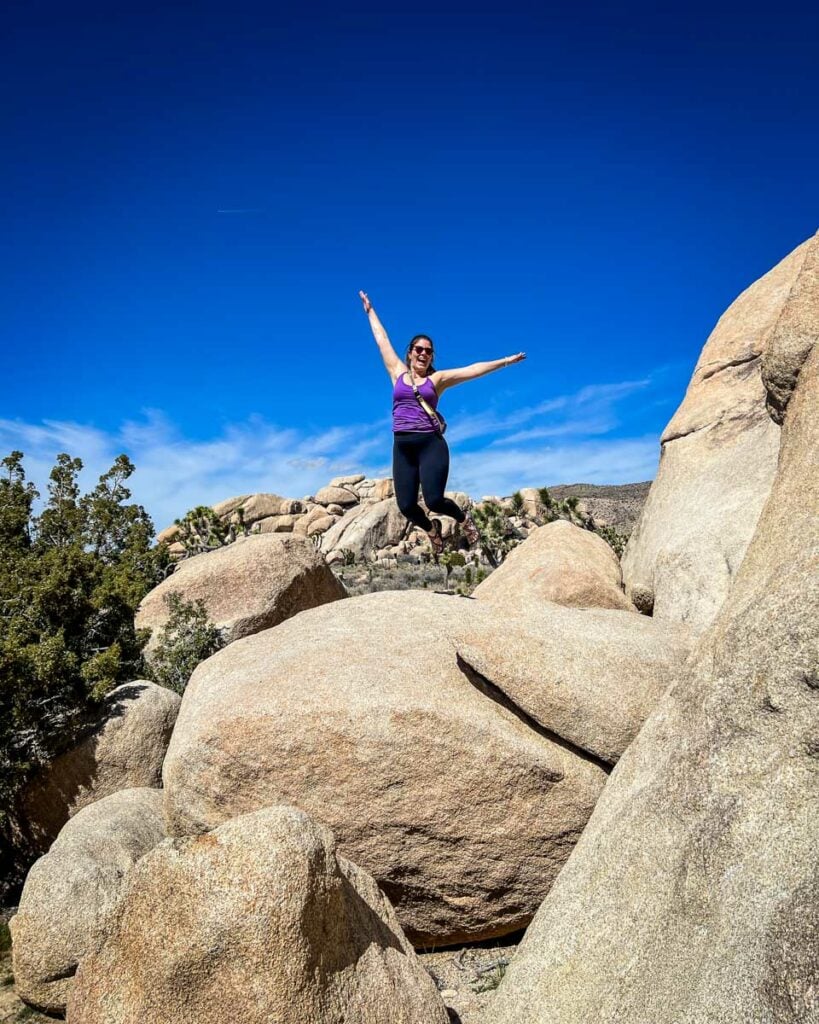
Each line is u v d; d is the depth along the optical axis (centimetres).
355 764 583
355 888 488
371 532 6694
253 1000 379
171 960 388
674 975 345
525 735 600
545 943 431
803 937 297
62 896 659
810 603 374
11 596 1146
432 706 590
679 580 812
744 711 387
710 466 961
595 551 1012
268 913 386
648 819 417
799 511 436
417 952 638
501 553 4359
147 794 809
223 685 643
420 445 677
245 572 1408
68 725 998
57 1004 645
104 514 1817
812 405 484
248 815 424
